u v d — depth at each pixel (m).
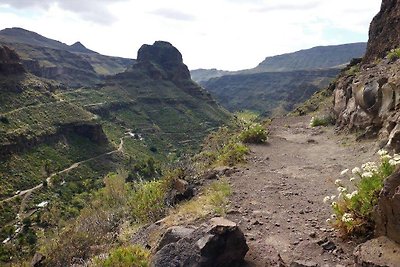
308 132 22.28
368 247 5.99
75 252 11.62
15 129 91.81
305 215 8.99
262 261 6.91
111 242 11.11
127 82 187.75
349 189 10.52
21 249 47.81
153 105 174.38
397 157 7.02
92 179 91.62
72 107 117.50
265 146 18.77
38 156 91.69
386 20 37.88
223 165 14.95
